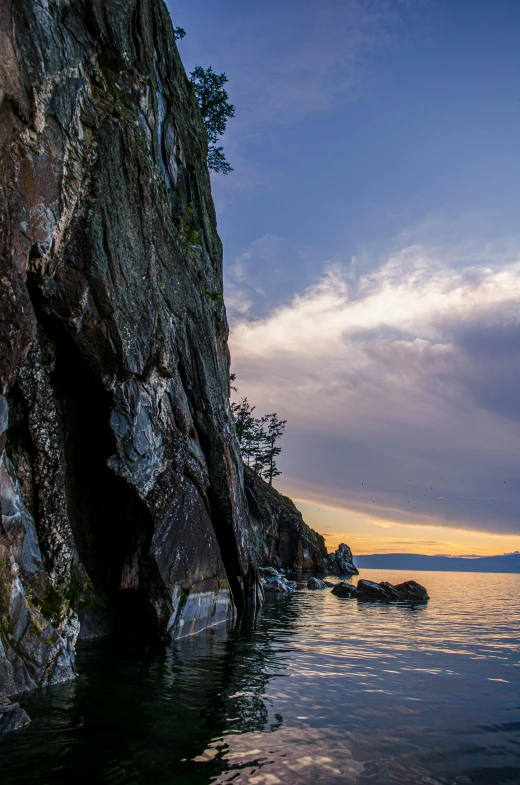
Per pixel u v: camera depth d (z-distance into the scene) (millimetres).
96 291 13203
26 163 10219
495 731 8375
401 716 9023
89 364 13570
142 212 15469
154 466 15555
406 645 16484
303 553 75562
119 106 15516
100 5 14922
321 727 8289
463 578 93750
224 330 26562
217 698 9617
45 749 6898
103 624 15539
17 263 9859
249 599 26234
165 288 17812
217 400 22547
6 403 9484
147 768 6457
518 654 15305
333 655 14484
